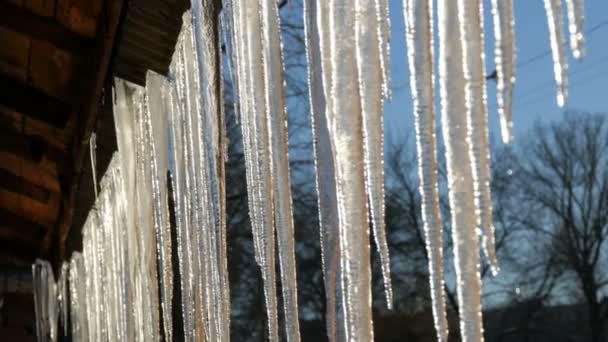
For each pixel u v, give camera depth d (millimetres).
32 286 12406
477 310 2332
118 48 4691
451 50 2422
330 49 2758
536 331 38750
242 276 26984
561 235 38656
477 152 2348
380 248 2572
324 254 2814
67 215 7938
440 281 2426
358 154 2654
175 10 4262
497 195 40250
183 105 4504
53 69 5602
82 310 9547
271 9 3195
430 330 33375
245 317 28672
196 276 4383
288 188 3117
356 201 2641
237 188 20266
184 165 4656
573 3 2205
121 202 6336
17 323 13273
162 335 6766
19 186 8500
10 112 6660
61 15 4918
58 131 6652
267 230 3246
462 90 2395
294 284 3064
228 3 3723
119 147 5434
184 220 4633
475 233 2342
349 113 2678
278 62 3148
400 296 34594
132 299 6121
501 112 2301
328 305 2785
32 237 9914
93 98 5254
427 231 2449
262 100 3311
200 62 4039
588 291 37281
